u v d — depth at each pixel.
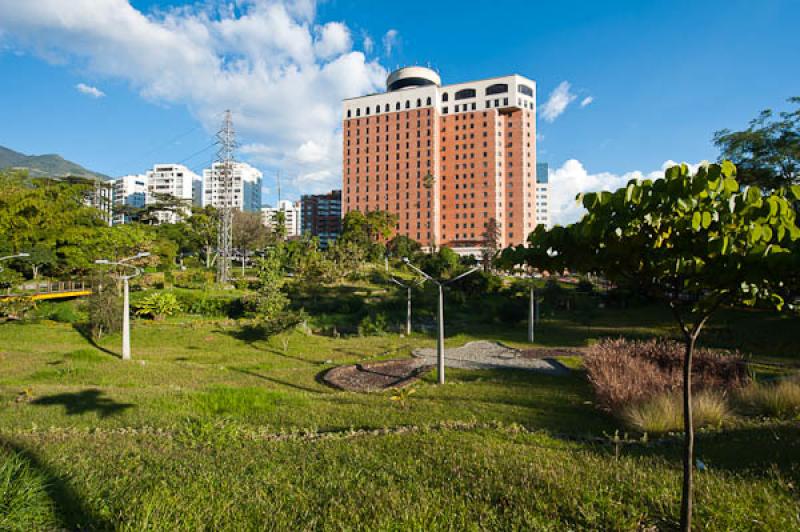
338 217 144.62
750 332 23.69
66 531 4.16
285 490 5.25
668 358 14.86
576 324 34.47
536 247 3.90
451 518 4.48
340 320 39.59
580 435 8.54
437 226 99.81
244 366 20.48
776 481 5.32
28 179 54.44
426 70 107.56
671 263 3.41
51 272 45.41
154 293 36.38
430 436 8.09
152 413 10.45
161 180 155.00
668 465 6.24
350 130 105.81
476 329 34.41
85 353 20.38
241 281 52.16
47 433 8.41
